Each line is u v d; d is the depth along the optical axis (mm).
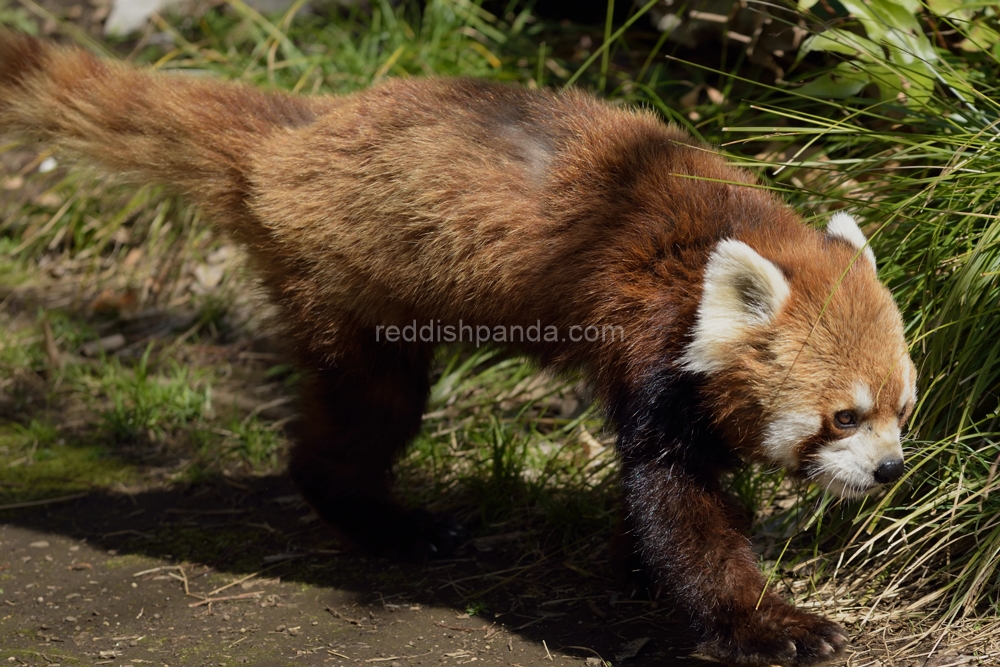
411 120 4062
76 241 7488
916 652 3521
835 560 4086
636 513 3697
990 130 4539
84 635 3938
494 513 4797
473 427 5449
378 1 8180
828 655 3357
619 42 7148
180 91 4512
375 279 4062
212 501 5121
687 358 3535
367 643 3824
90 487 5227
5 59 4688
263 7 8664
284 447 5543
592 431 5246
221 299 6812
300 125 4387
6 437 5688
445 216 3885
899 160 4883
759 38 5941
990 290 4082
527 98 4113
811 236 3797
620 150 3910
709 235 3682
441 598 4180
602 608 4031
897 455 3387
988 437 4059
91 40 8586
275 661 3699
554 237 3793
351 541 4594
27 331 6676
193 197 4469
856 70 4938
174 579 4395
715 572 3551
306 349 4414
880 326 3459
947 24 5227
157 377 6145
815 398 3398
